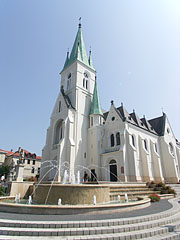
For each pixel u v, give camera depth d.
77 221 7.83
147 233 7.46
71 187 12.73
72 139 37.06
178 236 7.74
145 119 45.28
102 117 44.00
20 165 23.30
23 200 15.55
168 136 47.59
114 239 6.79
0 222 7.62
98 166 36.28
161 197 19.02
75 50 52.12
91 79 50.59
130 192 18.94
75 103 42.78
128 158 32.28
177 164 47.59
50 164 39.44
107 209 10.28
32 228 7.26
